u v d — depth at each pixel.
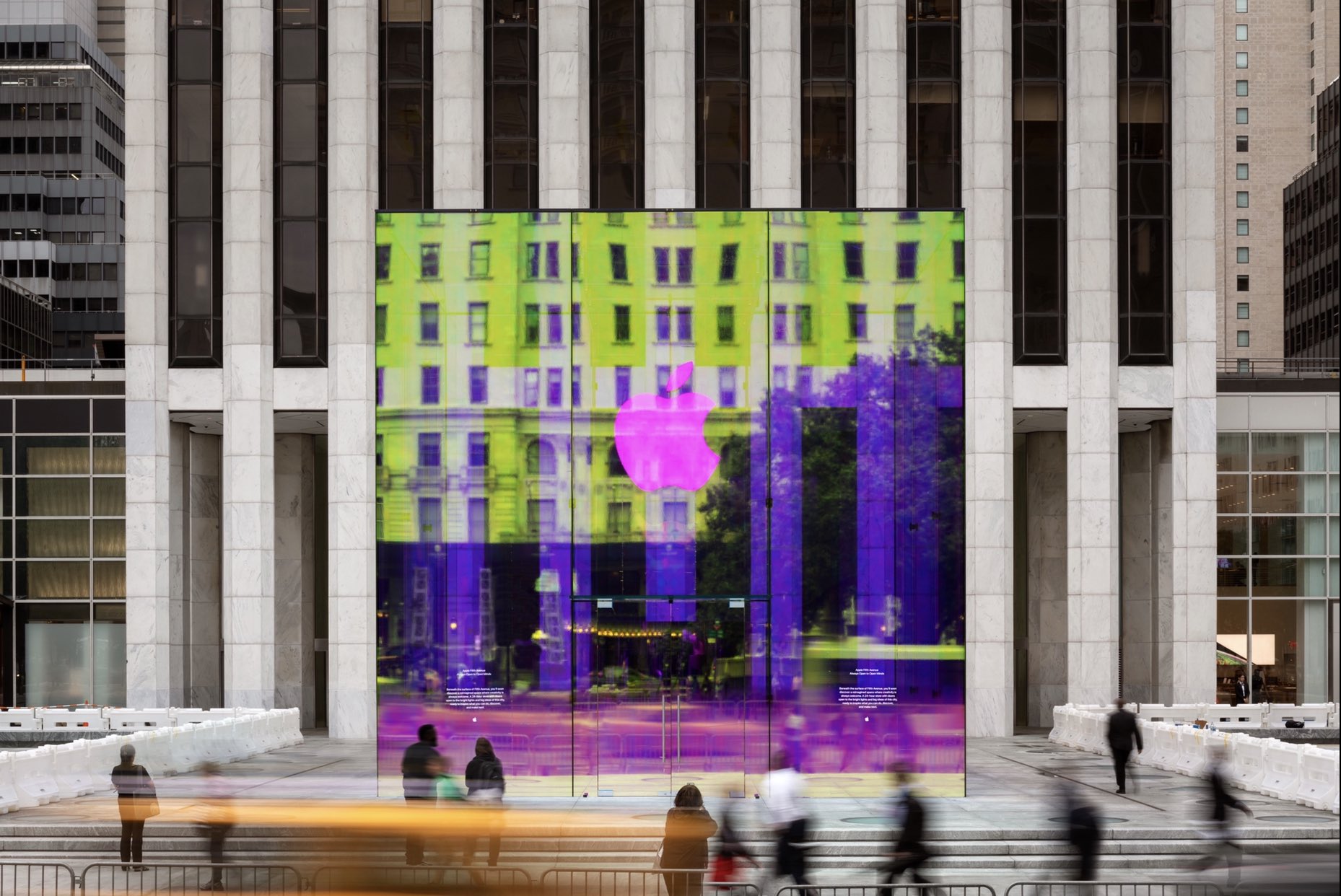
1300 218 126.75
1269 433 46.72
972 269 41.72
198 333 42.28
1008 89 42.31
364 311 41.75
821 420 27.39
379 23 42.56
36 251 154.38
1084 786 28.31
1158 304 42.31
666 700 26.77
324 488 50.03
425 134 42.38
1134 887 18.41
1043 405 41.94
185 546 44.56
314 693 48.12
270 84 42.59
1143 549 46.62
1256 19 144.50
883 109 41.88
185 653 44.34
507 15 42.44
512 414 27.45
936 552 27.09
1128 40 42.56
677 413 27.42
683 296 27.67
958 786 26.34
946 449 27.33
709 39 42.41
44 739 36.25
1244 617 46.31
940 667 26.75
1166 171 42.47
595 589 27.06
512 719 26.69
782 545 27.12
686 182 41.78
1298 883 10.88
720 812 19.30
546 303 27.67
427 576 27.06
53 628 48.03
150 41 42.53
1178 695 41.72
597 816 23.88
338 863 19.30
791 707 26.72
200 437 45.94
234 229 41.97
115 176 168.50
